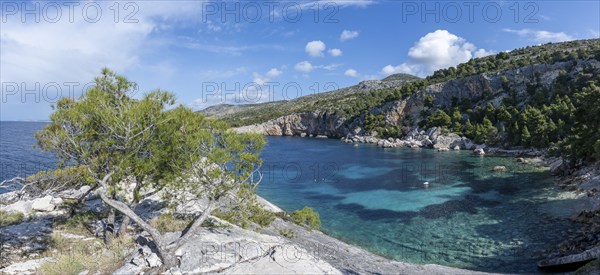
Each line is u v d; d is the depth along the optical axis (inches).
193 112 772.0
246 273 612.4
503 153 3885.3
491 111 4923.7
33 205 1031.6
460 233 1391.5
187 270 611.5
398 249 1258.6
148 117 707.4
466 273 940.6
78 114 653.3
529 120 3814.0
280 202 2052.2
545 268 997.8
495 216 1578.5
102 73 724.0
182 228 889.5
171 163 733.3
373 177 2741.1
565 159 2400.3
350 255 1096.8
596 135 2142.0
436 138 5014.8
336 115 7564.0
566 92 4392.2
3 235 801.6
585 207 1531.7
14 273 606.9
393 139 5772.6
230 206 897.5
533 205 1697.8
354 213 1780.3
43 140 679.7
